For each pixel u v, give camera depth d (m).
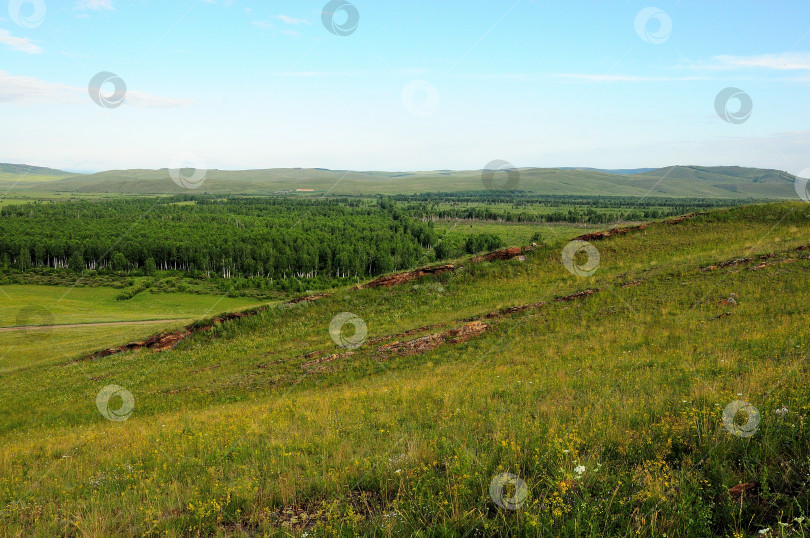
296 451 9.25
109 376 30.02
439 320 30.00
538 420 8.66
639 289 27.75
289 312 35.94
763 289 24.06
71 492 8.59
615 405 9.21
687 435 6.80
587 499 5.06
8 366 37.12
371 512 5.87
